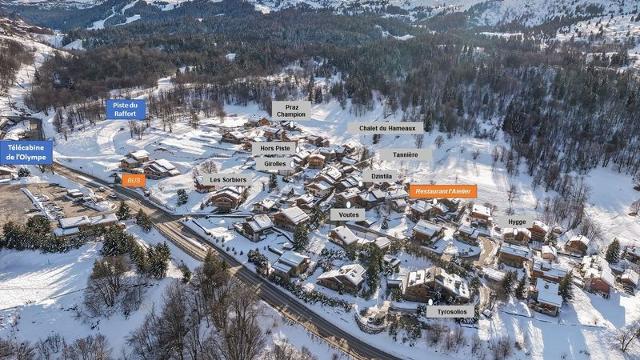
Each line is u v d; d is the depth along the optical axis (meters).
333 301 78.38
